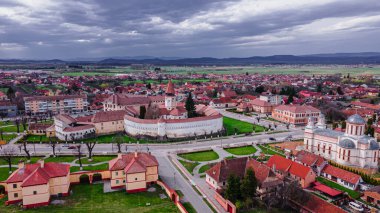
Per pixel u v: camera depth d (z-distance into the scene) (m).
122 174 102.56
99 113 181.75
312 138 144.00
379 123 186.50
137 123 172.62
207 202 93.75
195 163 128.25
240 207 87.75
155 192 100.06
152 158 109.81
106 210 87.25
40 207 89.25
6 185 97.81
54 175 95.06
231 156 137.62
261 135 178.00
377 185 102.25
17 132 177.75
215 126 183.38
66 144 155.88
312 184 104.38
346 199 94.38
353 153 125.00
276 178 98.94
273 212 87.12
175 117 198.12
